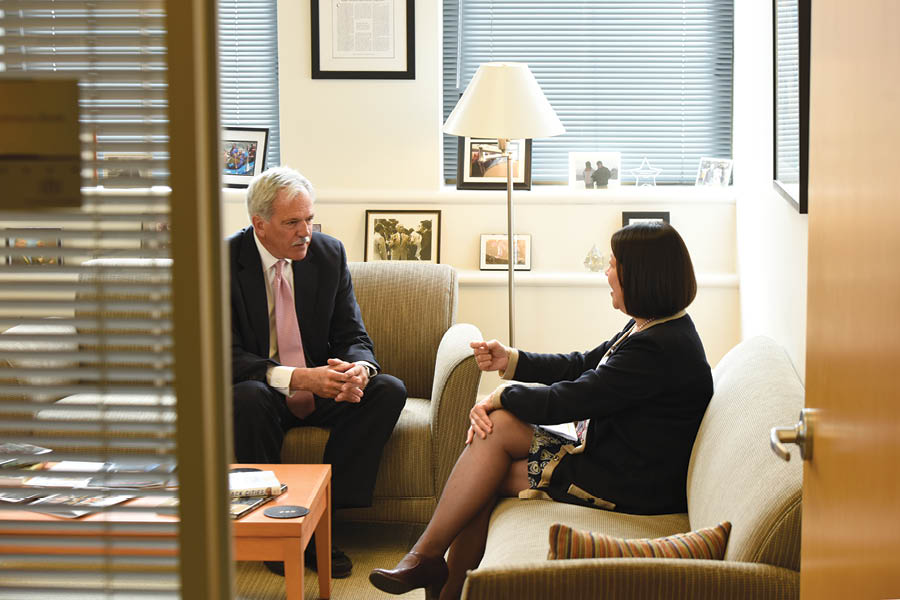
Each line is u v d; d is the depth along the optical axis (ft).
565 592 5.56
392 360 12.30
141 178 3.38
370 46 14.12
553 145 15.11
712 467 7.37
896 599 3.69
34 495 3.56
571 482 8.59
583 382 8.57
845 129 4.54
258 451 10.39
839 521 4.54
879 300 3.99
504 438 8.92
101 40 3.37
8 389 3.49
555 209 14.23
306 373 10.54
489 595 5.53
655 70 14.94
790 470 6.17
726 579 5.65
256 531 8.02
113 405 3.50
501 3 14.90
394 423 10.62
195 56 3.23
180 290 3.30
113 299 3.45
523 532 7.85
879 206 4.00
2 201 3.39
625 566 5.62
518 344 14.20
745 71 13.39
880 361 3.96
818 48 5.09
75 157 3.37
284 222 10.77
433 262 14.20
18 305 3.48
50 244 3.50
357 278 12.54
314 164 14.40
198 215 3.28
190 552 3.40
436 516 8.92
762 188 11.95
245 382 10.61
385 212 14.33
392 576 8.66
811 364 5.20
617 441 8.53
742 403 7.60
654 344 8.40
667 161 15.07
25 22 3.38
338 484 10.56
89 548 3.54
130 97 3.35
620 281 8.70
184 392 3.34
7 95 3.35
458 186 14.49
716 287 13.89
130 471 3.52
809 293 5.28
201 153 3.29
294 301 11.26
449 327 12.30
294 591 8.06
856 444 4.28
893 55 3.84
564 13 14.89
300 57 14.23
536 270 14.28
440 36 14.20
